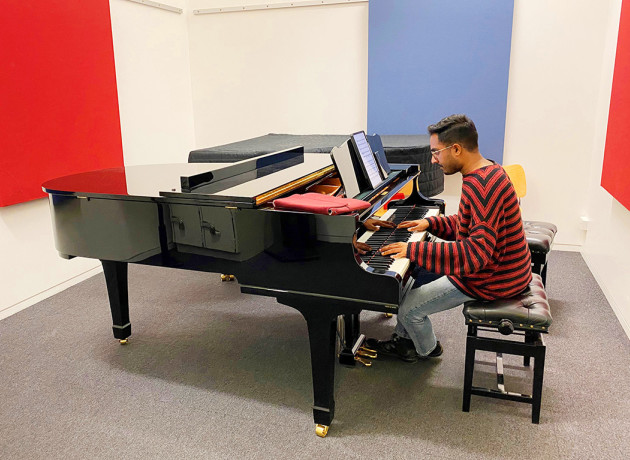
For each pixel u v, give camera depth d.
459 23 4.12
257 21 4.71
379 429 2.01
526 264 2.01
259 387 2.33
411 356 2.43
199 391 2.31
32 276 3.35
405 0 4.20
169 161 4.79
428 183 3.42
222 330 2.91
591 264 3.79
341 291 1.80
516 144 4.26
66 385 2.38
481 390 2.06
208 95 5.00
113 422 2.10
